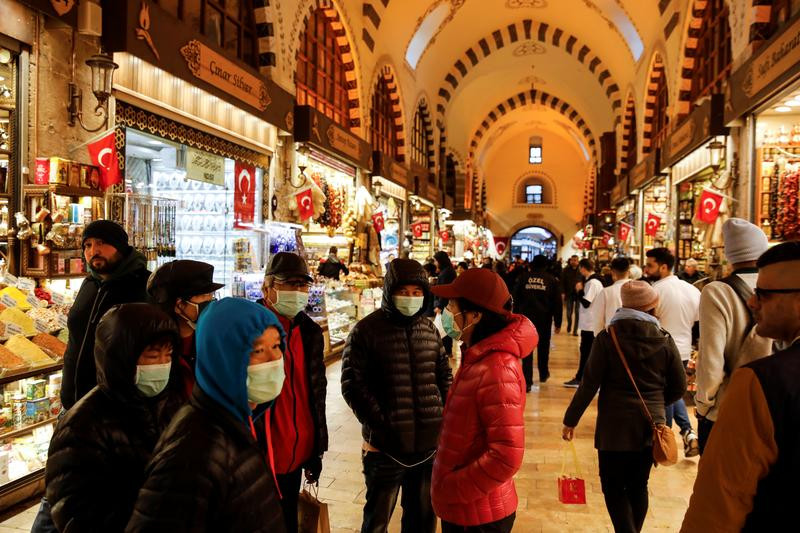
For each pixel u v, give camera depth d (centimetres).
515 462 178
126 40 467
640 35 1367
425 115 1798
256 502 127
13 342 352
